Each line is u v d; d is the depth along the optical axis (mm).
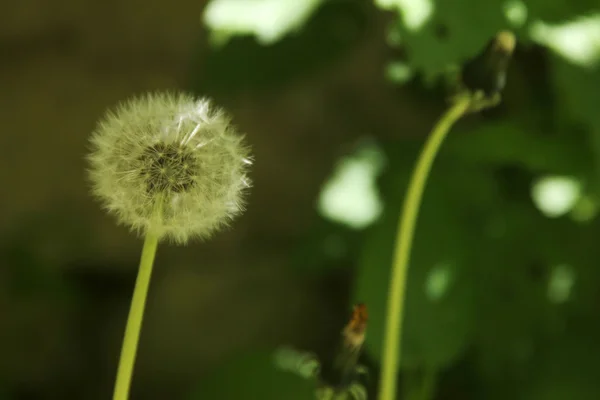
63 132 1233
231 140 613
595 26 751
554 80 759
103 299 1217
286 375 841
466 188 835
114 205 603
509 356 832
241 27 794
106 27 1257
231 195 609
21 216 1201
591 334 832
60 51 1263
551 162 821
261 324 1171
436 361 784
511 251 829
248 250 1214
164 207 601
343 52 893
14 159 1223
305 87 1243
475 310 806
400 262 656
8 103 1240
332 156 1234
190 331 1168
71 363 1176
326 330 1172
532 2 744
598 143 739
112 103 1244
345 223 910
